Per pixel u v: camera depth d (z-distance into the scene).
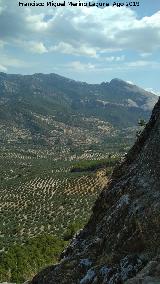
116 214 25.23
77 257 25.36
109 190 29.67
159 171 25.44
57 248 77.62
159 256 19.19
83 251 25.53
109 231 24.88
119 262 21.64
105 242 24.50
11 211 170.75
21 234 134.38
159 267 17.73
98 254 24.42
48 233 133.75
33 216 159.00
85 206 168.88
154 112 32.31
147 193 24.45
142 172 26.95
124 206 25.02
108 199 28.70
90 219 29.66
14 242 123.94
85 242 27.22
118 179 30.08
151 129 31.42
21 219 156.00
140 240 21.62
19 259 68.62
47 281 25.08
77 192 194.12
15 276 60.62
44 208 171.62
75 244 28.33
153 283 16.73
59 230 136.00
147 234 21.55
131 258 20.97
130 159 31.39
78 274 23.95
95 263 23.69
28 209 172.12
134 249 21.69
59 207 171.38
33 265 67.12
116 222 24.75
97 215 29.12
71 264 24.92
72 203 174.75
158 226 21.36
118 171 31.28
